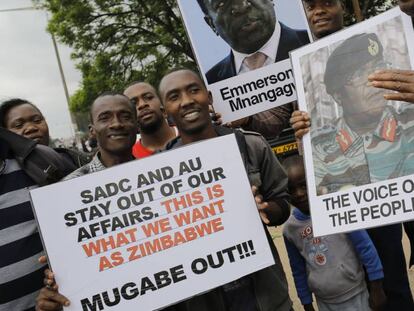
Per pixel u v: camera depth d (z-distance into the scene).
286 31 3.24
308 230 2.96
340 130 2.34
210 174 2.36
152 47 19.16
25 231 2.36
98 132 2.58
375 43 2.29
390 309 3.16
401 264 3.20
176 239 2.31
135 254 2.28
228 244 2.32
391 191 2.20
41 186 2.43
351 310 2.89
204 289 2.28
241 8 3.21
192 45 3.28
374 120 2.26
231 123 3.28
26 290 2.34
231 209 2.35
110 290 2.24
